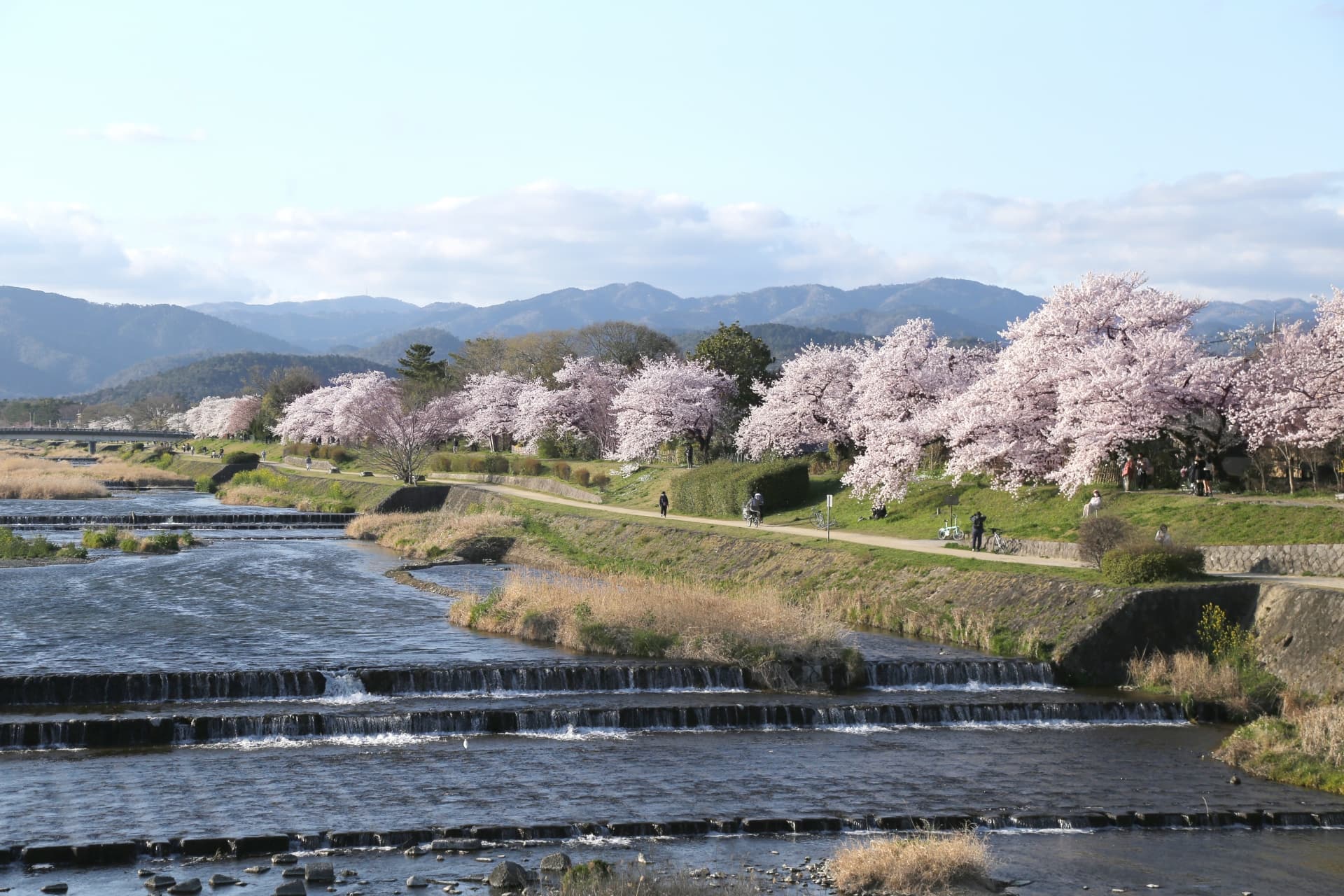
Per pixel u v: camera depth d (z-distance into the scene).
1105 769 31.36
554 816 26.78
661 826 26.16
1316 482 55.25
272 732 33.09
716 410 101.31
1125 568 43.06
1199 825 27.41
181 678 36.56
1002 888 23.36
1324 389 53.09
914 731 35.31
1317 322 57.22
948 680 40.41
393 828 25.70
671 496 85.88
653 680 39.38
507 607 48.91
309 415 164.75
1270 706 36.66
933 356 77.19
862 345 87.19
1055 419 60.28
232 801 27.41
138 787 28.36
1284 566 44.31
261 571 67.38
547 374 155.88
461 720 34.25
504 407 137.50
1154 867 24.72
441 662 40.91
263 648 43.31
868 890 22.92
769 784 29.52
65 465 169.12
